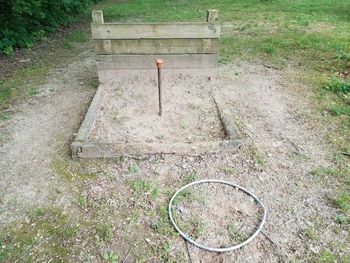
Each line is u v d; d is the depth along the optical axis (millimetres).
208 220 2324
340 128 3412
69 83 4555
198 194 2543
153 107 3643
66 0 7684
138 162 2895
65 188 2633
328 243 2160
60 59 5570
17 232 2256
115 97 3857
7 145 3184
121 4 10805
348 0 10375
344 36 6398
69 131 3389
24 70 5055
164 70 4172
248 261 2045
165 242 2164
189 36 3924
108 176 2738
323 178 2725
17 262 2051
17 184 2684
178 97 3855
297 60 5281
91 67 5148
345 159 2953
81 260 2057
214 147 2957
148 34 3865
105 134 3145
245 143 3156
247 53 5629
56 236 2221
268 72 4832
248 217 2354
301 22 7629
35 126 3498
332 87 4223
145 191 2574
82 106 3885
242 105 3873
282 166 2863
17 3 5910
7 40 5855
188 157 2955
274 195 2551
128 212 2391
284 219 2340
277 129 3410
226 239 2182
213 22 3857
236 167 2844
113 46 3924
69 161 2938
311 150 3082
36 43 6398
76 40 6684
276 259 2059
